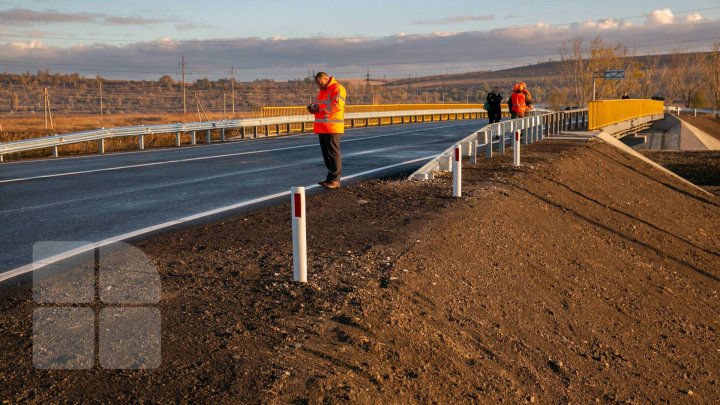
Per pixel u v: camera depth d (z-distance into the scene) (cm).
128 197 1220
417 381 533
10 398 432
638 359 834
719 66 9794
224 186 1366
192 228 930
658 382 782
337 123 1264
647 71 10406
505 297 827
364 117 4484
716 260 1742
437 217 1056
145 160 1964
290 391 455
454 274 815
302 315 592
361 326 582
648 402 710
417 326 627
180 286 664
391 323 608
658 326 1018
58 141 2217
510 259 988
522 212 1313
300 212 676
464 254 908
